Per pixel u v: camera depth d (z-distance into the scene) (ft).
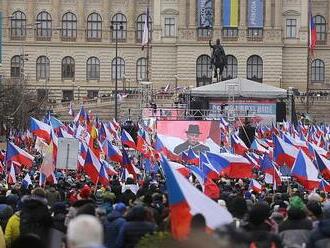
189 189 138.92
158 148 497.87
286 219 169.78
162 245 132.05
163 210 196.85
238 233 101.04
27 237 128.26
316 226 157.79
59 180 354.13
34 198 177.06
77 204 187.11
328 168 317.42
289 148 347.77
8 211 204.13
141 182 356.38
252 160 437.99
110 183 334.65
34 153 593.01
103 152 459.73
